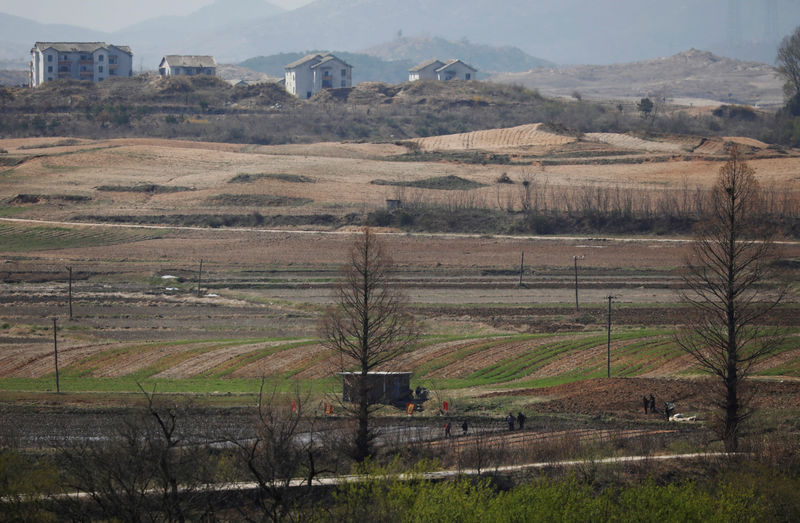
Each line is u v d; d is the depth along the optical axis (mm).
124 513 139125
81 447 168375
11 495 145625
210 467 163125
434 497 146250
